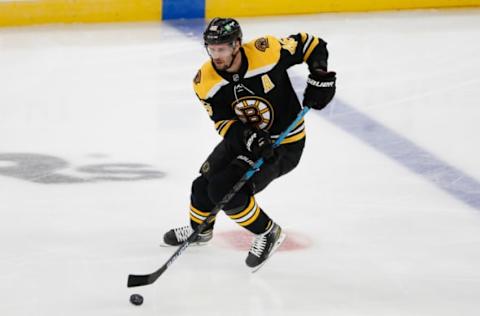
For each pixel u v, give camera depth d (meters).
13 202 12.81
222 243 11.73
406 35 21.95
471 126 16.42
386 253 11.61
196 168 14.29
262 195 13.32
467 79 18.92
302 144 10.73
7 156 14.45
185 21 22.45
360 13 23.88
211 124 16.16
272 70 9.87
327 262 11.32
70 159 14.46
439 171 14.45
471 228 12.43
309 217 12.64
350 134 15.90
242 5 22.97
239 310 10.12
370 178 14.09
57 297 10.26
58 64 18.97
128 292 10.41
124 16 22.12
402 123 16.48
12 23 21.25
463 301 10.43
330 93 10.32
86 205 12.80
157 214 12.59
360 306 10.26
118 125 15.95
